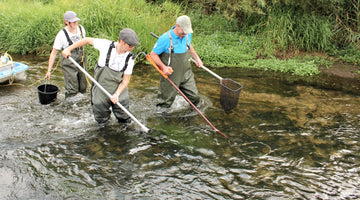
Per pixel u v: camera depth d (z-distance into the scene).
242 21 8.98
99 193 3.52
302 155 4.28
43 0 10.73
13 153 4.10
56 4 9.36
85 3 8.42
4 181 3.62
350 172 3.97
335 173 3.95
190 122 5.06
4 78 6.06
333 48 8.21
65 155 4.12
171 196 3.52
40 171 3.81
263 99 5.95
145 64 7.73
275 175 3.88
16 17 8.95
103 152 4.22
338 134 4.79
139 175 3.83
